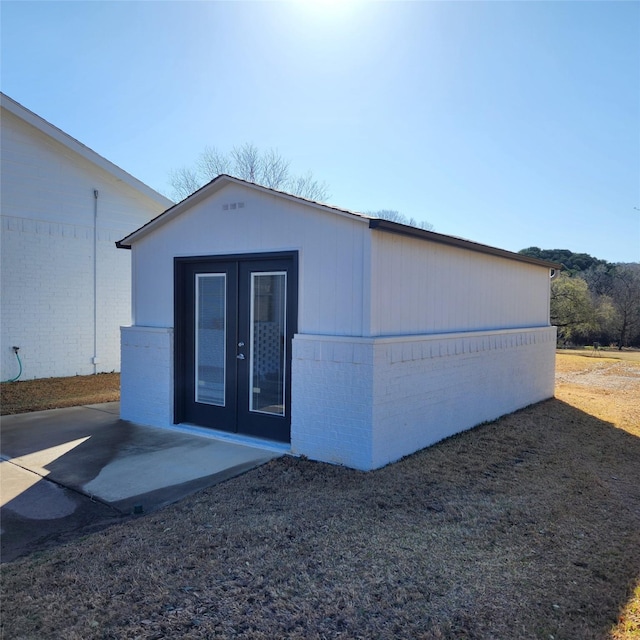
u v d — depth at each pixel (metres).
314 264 5.47
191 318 6.78
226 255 6.23
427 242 6.13
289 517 3.87
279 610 2.68
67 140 10.65
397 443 5.44
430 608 2.73
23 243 10.21
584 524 4.00
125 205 12.05
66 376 10.93
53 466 5.17
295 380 5.52
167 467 5.13
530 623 2.63
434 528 3.76
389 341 5.20
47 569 3.07
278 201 5.73
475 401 7.26
